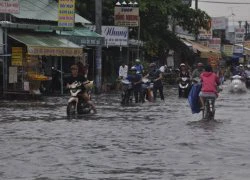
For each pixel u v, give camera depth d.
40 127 28.81
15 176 16.89
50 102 46.22
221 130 27.83
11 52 52.06
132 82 46.16
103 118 33.59
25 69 49.94
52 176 16.91
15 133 26.44
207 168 18.11
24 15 56.28
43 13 58.94
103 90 64.56
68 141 23.91
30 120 32.19
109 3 72.00
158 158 19.91
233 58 144.25
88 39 58.88
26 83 49.00
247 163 19.00
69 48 53.91
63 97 52.69
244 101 50.59
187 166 18.45
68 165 18.64
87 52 70.75
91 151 21.38
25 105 42.84
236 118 34.00
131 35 78.12
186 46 95.62
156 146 22.58
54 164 18.81
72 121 31.77
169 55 96.81
